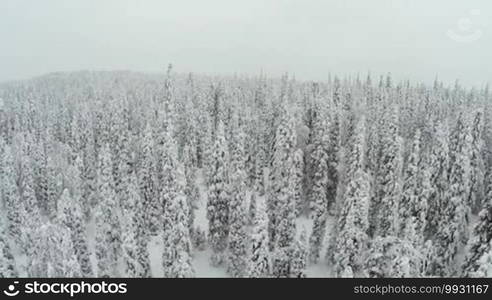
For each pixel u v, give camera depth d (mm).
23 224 46594
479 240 33562
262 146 70562
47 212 63094
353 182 38812
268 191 57688
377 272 30625
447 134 54406
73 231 38688
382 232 43656
